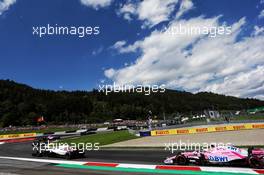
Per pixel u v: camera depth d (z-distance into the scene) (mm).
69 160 19891
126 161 17609
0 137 49781
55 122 107250
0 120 99125
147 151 22000
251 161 12953
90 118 110750
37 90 155750
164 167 14633
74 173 14539
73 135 51844
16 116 99375
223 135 29391
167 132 36531
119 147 26031
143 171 13977
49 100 132250
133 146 25484
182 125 48562
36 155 23609
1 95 129875
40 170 16188
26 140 45156
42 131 62688
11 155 25594
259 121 44281
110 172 14250
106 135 40969
